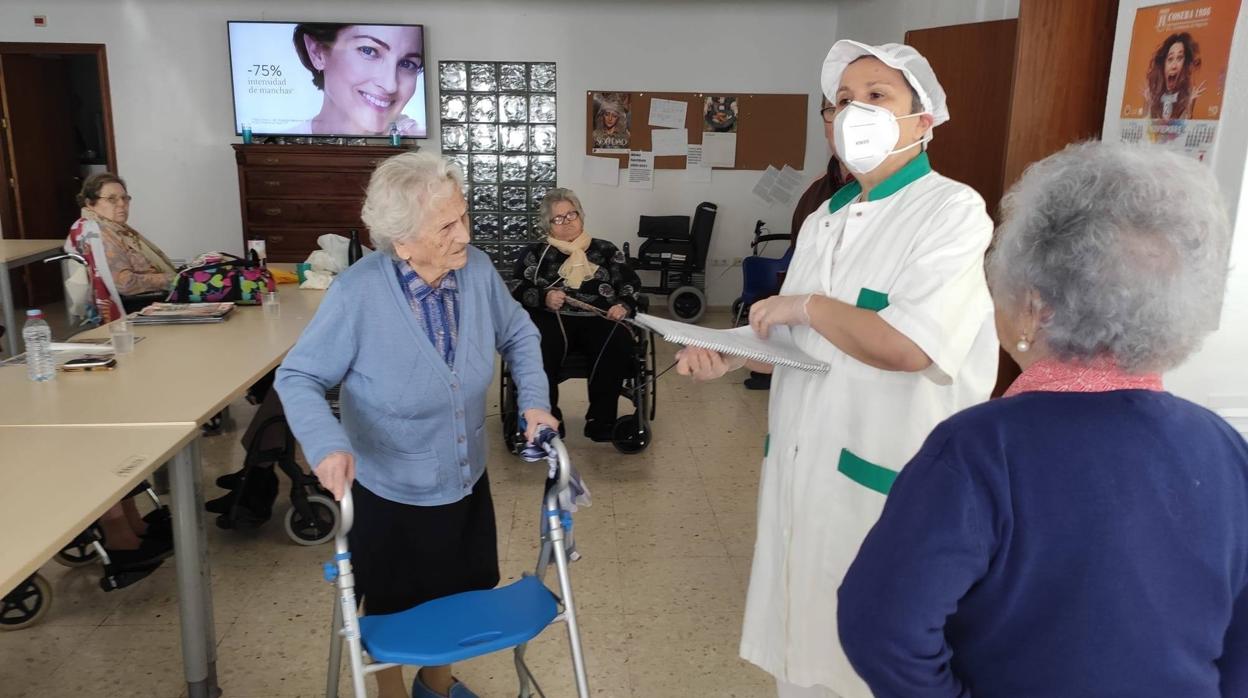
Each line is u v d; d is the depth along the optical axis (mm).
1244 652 849
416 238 1628
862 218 1621
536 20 6656
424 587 1832
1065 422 814
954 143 3766
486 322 1813
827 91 1708
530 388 1810
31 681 2211
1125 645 786
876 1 5855
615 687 2207
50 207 7027
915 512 837
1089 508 787
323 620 2518
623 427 3826
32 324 2320
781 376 1736
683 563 2883
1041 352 868
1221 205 826
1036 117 2977
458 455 1780
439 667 1966
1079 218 809
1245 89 1999
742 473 3691
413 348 1690
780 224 7035
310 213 6336
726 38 6734
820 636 1625
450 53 6668
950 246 1420
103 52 6484
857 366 1559
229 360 2549
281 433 2926
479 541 1896
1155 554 786
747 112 6844
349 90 6523
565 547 1631
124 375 2377
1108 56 2928
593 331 3771
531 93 6766
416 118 6625
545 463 3760
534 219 6980
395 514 1770
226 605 2598
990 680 848
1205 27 2117
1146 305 775
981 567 809
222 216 6770
